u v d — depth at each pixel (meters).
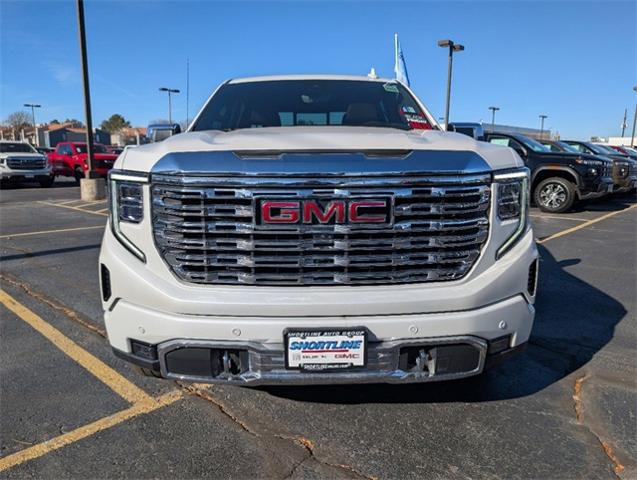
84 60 14.29
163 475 2.33
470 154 2.43
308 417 2.81
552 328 4.10
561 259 6.60
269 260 2.31
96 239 7.81
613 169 12.80
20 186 20.86
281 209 2.28
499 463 2.42
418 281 2.39
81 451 2.50
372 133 2.81
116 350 2.51
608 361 3.51
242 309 2.27
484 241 2.44
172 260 2.36
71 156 22.59
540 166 11.33
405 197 2.31
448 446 2.55
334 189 2.28
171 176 2.30
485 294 2.39
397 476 2.33
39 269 5.87
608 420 2.78
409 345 2.32
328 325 2.25
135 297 2.38
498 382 3.20
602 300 4.82
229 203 2.29
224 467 2.39
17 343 3.76
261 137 2.52
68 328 4.06
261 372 2.30
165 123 3.73
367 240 2.32
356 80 4.19
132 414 2.82
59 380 3.20
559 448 2.53
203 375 2.36
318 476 2.33
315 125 3.66
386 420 2.78
